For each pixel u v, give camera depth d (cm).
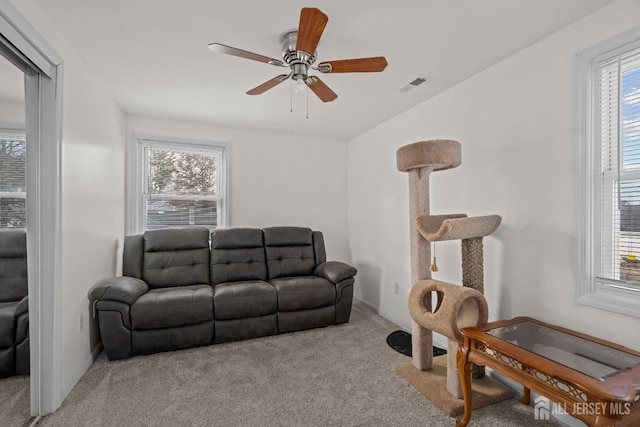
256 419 175
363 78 246
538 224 192
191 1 161
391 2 160
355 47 203
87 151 231
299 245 374
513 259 206
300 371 227
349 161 445
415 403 190
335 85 260
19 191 194
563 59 180
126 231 341
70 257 201
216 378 217
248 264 344
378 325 324
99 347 254
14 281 202
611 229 167
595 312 165
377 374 223
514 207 207
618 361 134
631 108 160
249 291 288
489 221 194
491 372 216
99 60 221
